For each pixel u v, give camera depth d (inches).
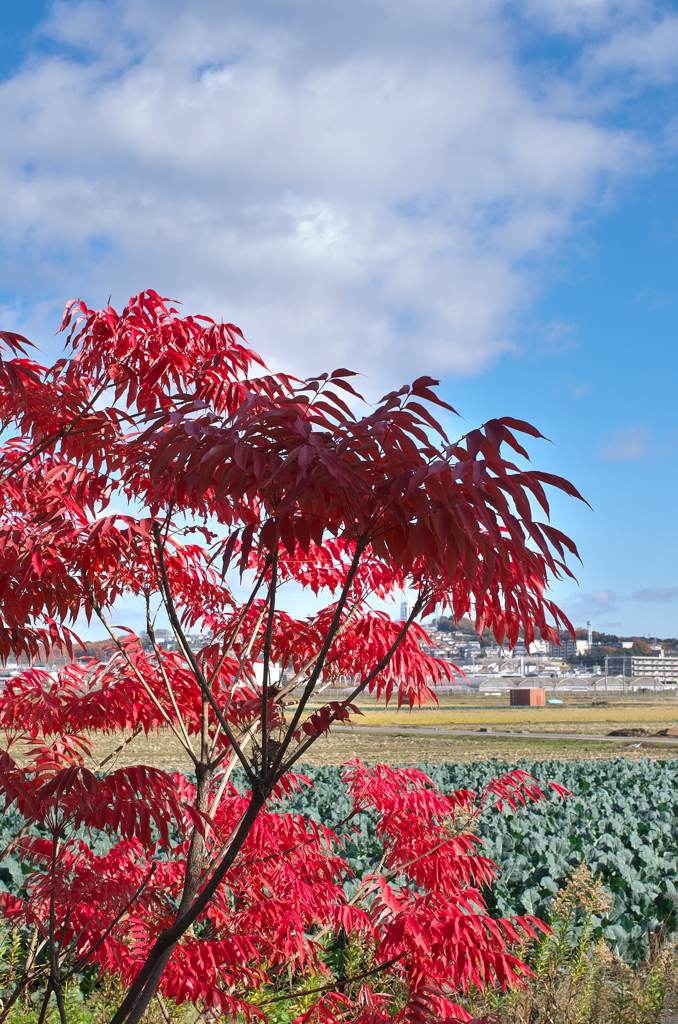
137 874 133.7
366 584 144.7
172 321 125.0
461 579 92.9
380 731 2321.6
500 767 999.6
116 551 121.6
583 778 866.1
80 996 214.4
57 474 120.0
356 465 77.8
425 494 72.6
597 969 196.5
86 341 123.7
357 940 158.2
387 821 148.9
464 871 138.0
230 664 146.8
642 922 336.2
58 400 119.3
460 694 6934.1
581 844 481.4
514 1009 162.1
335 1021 118.5
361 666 139.6
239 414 75.5
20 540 114.2
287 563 147.6
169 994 113.7
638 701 5457.7
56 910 128.0
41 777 124.8
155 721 133.6
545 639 95.3
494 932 118.6
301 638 142.7
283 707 119.7
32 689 125.6
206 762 121.7
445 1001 112.0
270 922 130.8
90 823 92.0
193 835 113.1
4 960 182.1
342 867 141.9
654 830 546.3
